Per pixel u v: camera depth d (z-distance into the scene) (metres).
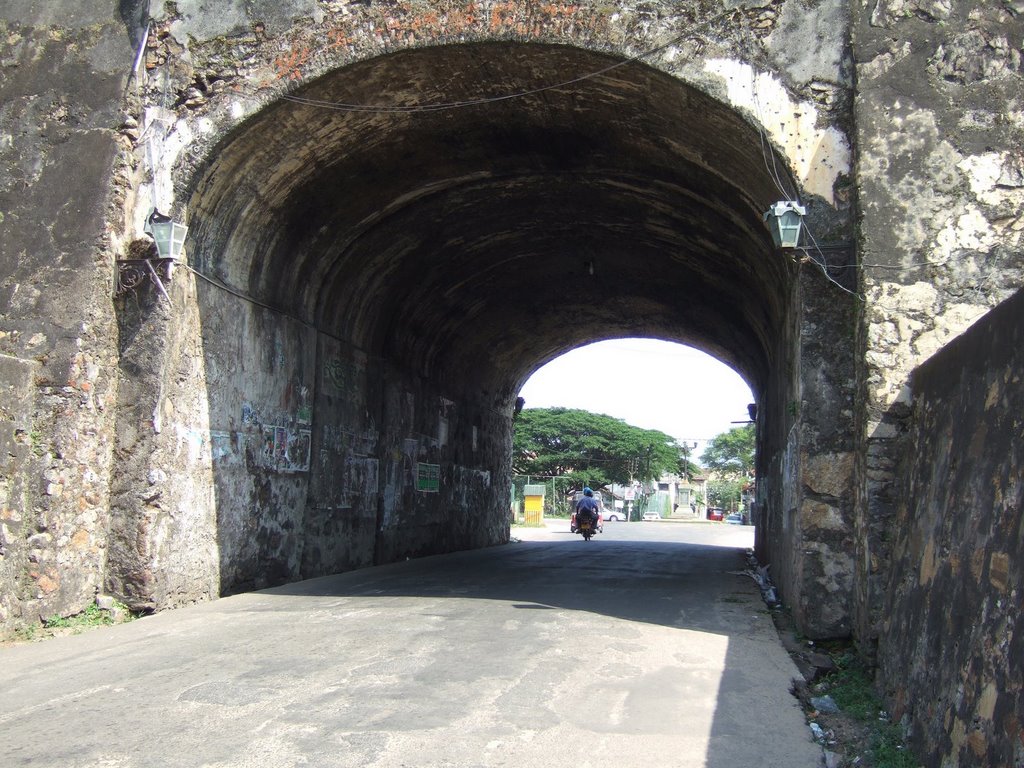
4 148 8.01
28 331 7.45
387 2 7.57
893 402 5.83
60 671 5.48
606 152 9.10
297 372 9.95
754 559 14.73
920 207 6.05
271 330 9.39
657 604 8.18
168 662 5.59
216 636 6.42
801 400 6.52
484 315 15.31
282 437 9.58
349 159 8.83
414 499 13.94
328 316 10.78
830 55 6.78
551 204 11.04
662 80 7.18
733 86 6.92
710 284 12.56
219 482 8.35
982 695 3.46
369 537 12.09
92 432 7.35
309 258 9.88
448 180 10.00
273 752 3.88
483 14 7.36
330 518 10.79
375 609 7.68
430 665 5.47
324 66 7.62
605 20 7.19
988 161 6.03
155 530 7.43
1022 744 2.97
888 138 6.18
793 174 6.70
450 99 8.21
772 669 5.55
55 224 7.71
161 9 8.04
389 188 9.72
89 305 7.45
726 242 10.07
